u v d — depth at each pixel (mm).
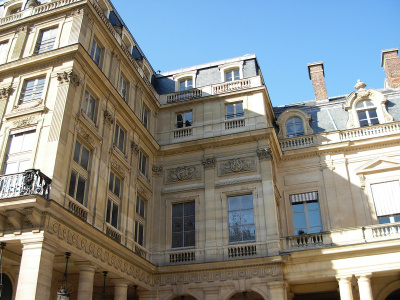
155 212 25547
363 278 21000
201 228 24156
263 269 21844
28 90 20391
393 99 28562
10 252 18188
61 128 17875
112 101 22547
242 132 25438
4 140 19047
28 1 23859
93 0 22453
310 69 33562
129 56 25438
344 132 27641
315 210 26141
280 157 27578
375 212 24922
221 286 22125
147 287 22859
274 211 23094
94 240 18453
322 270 21703
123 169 22781
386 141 26188
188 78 30641
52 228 15922
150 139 26172
